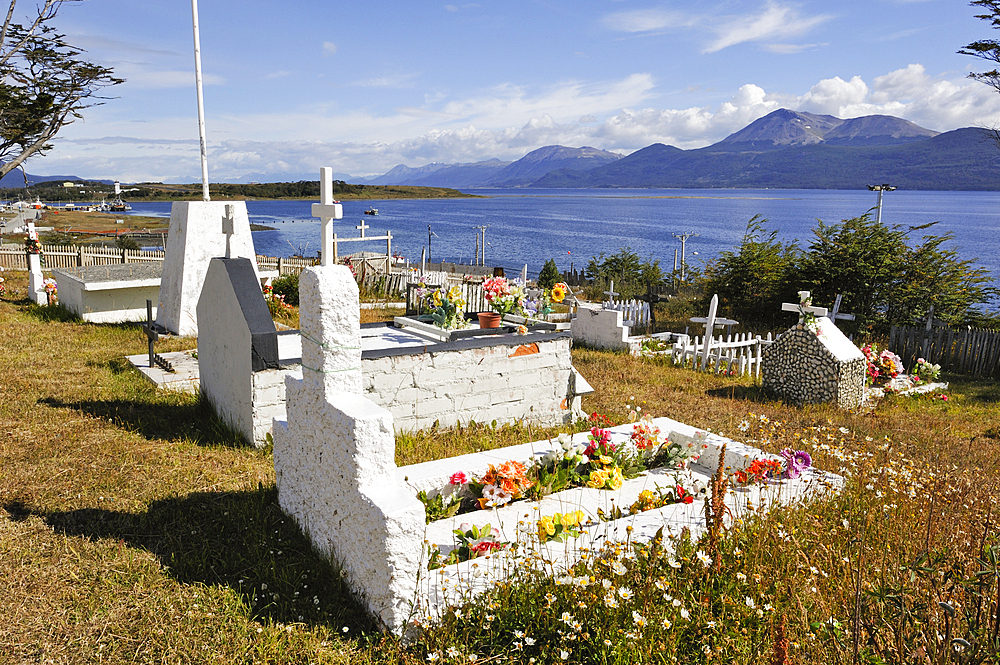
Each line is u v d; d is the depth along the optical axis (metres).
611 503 5.19
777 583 3.67
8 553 4.07
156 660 3.22
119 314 14.35
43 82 20.94
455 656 3.17
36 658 3.14
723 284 22.91
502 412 8.12
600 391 10.68
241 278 6.91
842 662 2.97
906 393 12.88
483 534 4.36
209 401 7.97
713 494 3.76
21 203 71.62
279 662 3.24
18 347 10.70
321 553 4.25
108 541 4.35
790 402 11.78
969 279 19.39
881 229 20.05
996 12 21.23
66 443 6.25
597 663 3.14
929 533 3.83
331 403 3.94
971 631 2.84
